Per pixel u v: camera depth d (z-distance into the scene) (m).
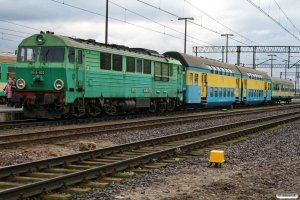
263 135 19.06
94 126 18.66
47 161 9.94
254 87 50.53
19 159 11.19
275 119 28.62
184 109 33.91
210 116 28.81
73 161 10.80
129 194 7.94
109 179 8.94
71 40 20.58
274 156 12.77
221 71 39.66
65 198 7.43
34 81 20.36
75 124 20.50
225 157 12.61
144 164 10.94
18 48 20.86
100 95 22.20
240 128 21.67
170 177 9.56
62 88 19.89
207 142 15.23
